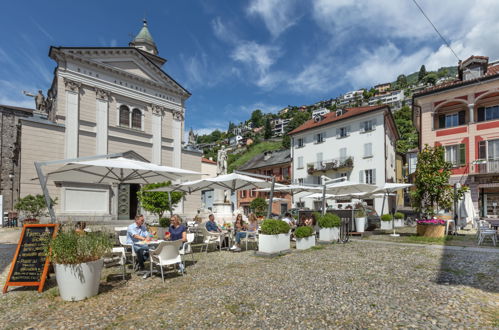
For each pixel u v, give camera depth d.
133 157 25.31
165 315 4.32
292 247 10.73
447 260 7.80
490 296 4.85
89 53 23.69
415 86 144.75
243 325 3.90
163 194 17.83
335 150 35.19
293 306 4.54
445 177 13.58
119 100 25.36
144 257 7.16
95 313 4.49
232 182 12.80
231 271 7.00
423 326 3.74
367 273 6.50
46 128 21.22
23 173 20.05
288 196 39.84
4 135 32.47
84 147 22.94
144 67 27.14
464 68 23.28
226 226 12.33
